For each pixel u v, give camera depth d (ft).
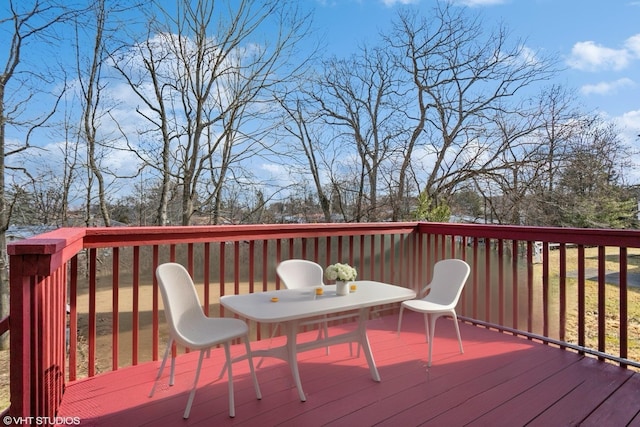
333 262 16.58
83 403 7.33
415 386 8.10
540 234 10.55
